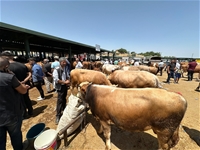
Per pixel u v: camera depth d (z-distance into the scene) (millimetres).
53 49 19156
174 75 9031
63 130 2223
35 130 2619
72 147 2404
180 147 2402
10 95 1723
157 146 2418
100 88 2225
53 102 4715
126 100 1803
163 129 1715
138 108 1702
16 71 2771
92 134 2801
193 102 4777
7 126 1799
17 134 1979
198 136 2713
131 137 2688
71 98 2807
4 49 15641
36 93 5918
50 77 6016
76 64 9227
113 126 3092
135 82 3979
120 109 1818
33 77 4703
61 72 3098
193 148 2379
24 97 3490
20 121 2014
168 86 7711
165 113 1631
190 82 9172
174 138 1778
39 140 2146
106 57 33969
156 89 1853
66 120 2582
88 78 4586
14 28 6195
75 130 2939
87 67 11289
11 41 11234
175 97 1677
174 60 8734
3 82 1621
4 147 1828
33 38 9789
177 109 1628
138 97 1749
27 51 7832
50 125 3164
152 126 1764
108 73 7844
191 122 3281
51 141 2061
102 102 2045
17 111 1890
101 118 2170
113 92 2014
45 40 10930
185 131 2893
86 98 2396
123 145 2463
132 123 1817
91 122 3299
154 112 1655
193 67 9656
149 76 3916
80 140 2604
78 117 2629
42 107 4258
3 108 1683
